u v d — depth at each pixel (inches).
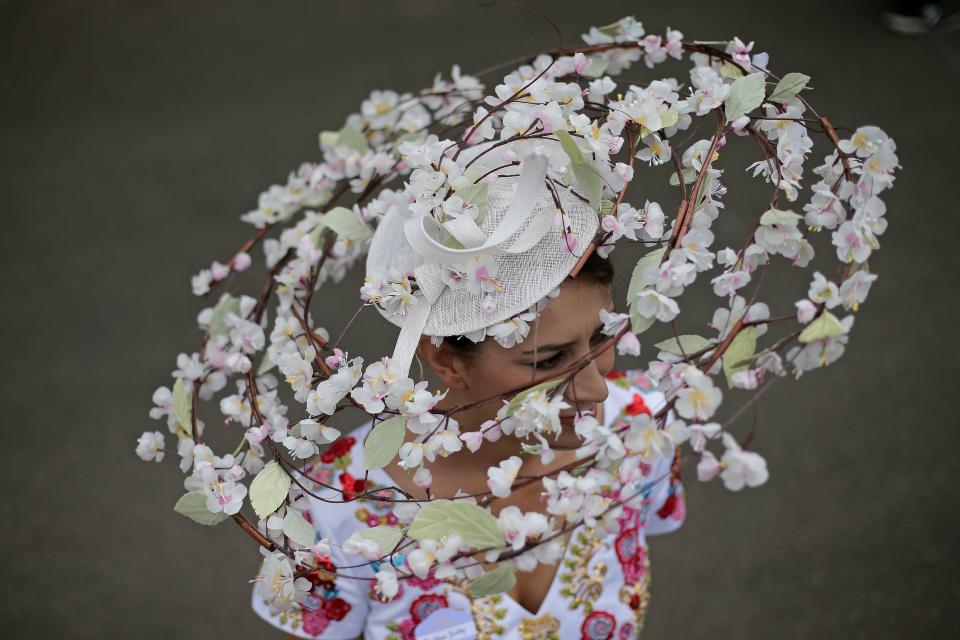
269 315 119.0
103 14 263.1
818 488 112.3
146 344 145.1
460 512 35.7
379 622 50.4
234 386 130.0
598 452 36.4
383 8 245.3
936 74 191.9
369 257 46.1
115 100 215.0
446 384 45.9
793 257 37.2
